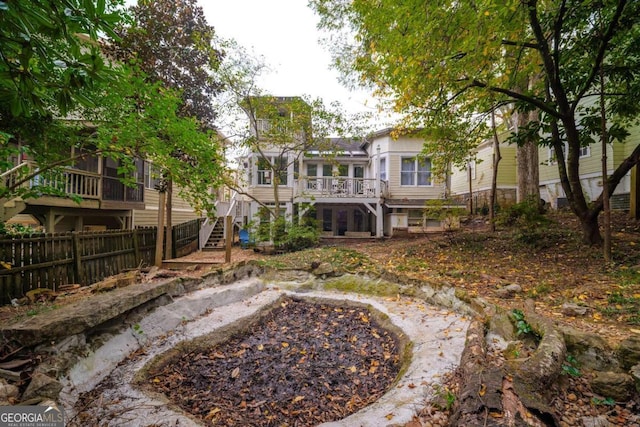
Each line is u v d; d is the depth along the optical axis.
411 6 4.92
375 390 3.13
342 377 3.43
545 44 5.80
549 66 5.88
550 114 6.32
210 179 5.70
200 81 10.96
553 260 6.08
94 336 3.22
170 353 3.56
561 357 2.50
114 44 8.89
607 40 5.26
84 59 1.59
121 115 4.99
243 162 14.18
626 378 2.30
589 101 10.70
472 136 10.05
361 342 4.28
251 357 3.88
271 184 15.30
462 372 2.58
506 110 11.41
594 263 5.48
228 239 8.66
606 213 5.54
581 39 5.99
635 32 5.60
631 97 6.01
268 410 2.84
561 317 3.48
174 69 10.35
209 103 11.24
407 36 5.24
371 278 6.17
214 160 6.30
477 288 4.88
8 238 4.97
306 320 5.12
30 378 2.37
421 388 2.65
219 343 4.11
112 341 3.35
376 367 3.61
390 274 6.00
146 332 3.79
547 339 2.70
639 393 2.24
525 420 1.73
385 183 16.22
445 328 3.90
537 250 6.91
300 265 6.92
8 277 4.82
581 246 6.48
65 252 5.90
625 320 3.25
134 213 12.68
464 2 4.59
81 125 5.89
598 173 10.94
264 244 11.84
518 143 7.21
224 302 5.30
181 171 5.33
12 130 5.11
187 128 4.99
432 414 2.27
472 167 18.25
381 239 13.48
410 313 4.68
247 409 2.85
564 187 6.75
